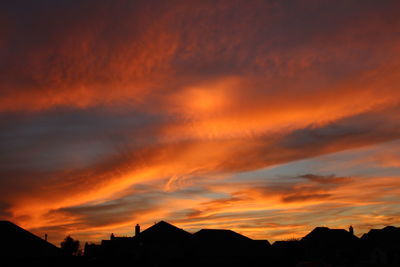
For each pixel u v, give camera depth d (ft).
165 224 168.66
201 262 154.10
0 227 109.70
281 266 166.40
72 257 117.70
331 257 212.84
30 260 103.86
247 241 172.76
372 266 199.62
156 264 144.97
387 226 237.66
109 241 151.94
